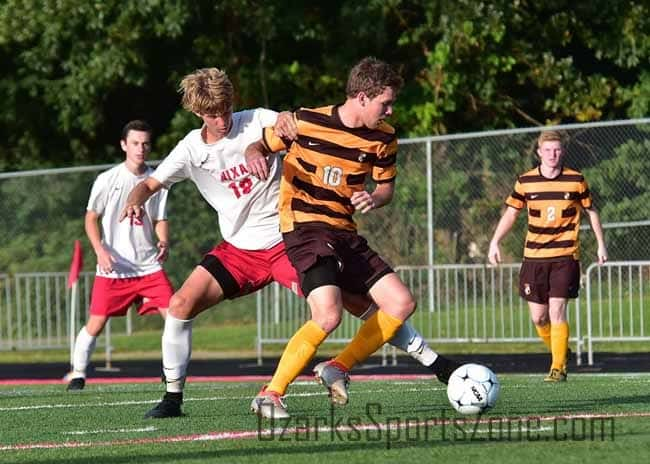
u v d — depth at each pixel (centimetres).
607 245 4488
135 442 1852
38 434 2023
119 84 6688
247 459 1636
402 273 4372
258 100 6575
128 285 3225
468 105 6353
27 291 4916
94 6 6066
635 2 6144
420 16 6438
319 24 6322
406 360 4456
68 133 7019
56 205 5284
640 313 4034
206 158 2147
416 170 4747
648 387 2748
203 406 2433
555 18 6178
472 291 4322
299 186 1970
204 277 2155
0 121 7044
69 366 4781
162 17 6172
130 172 3219
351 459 1616
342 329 4422
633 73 6506
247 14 6225
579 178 3272
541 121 6525
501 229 3381
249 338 5269
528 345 4650
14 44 6588
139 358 5050
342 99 6494
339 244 1961
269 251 2159
